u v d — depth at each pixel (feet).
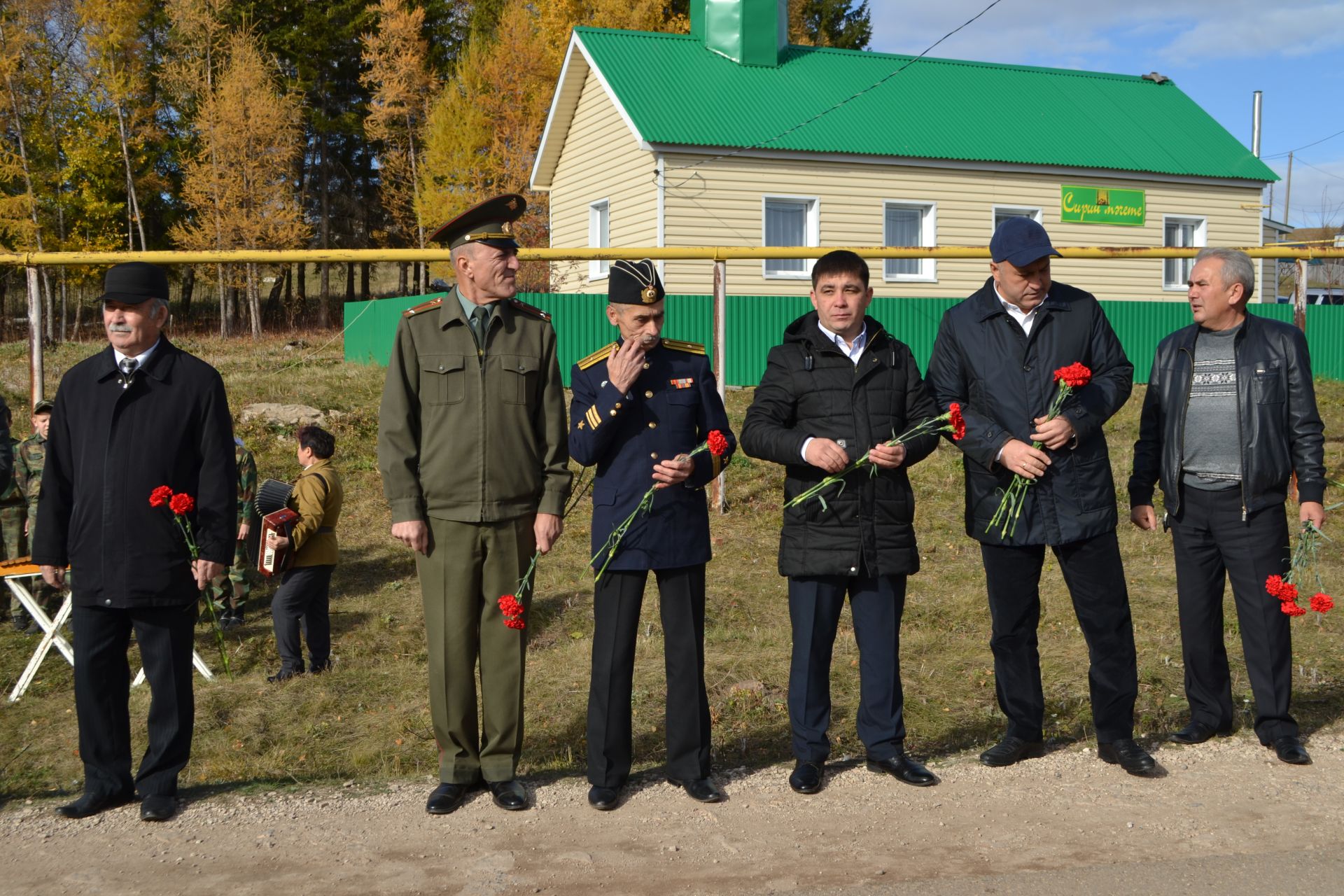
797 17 110.52
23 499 22.68
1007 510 13.23
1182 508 14.52
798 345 13.23
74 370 12.52
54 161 97.04
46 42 96.37
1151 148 61.21
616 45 56.95
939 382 13.85
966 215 57.00
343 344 59.47
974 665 19.08
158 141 103.86
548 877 10.56
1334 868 10.69
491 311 12.57
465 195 84.38
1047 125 60.29
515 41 86.22
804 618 12.87
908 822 11.87
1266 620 13.92
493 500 12.28
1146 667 18.42
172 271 96.27
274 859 10.99
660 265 51.96
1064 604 22.22
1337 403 44.19
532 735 15.85
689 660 12.63
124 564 11.98
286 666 19.21
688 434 12.64
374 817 12.09
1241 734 14.82
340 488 19.97
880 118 56.85
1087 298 13.48
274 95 97.40
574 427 12.32
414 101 102.27
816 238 54.24
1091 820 11.88
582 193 60.23
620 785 12.48
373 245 133.80
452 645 12.35
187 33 97.91
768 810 12.23
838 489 12.67
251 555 22.41
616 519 12.27
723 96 55.31
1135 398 45.68
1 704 18.03
